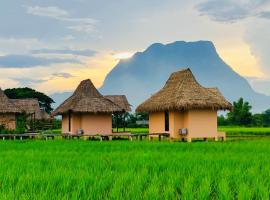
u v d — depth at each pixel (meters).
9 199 8.03
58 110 39.06
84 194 8.65
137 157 15.66
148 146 22.27
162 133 33.03
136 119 69.00
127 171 11.44
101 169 12.34
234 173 11.08
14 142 26.61
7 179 10.23
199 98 31.84
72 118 36.59
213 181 10.23
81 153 17.75
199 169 11.93
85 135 32.81
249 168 12.02
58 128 61.34
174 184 9.66
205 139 33.22
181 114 32.84
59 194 8.42
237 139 34.44
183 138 32.41
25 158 15.52
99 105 35.91
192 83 33.09
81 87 39.88
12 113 40.50
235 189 9.20
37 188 9.35
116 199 8.23
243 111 80.19
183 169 12.16
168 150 19.59
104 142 26.03
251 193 8.65
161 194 8.81
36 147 21.83
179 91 32.34
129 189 9.05
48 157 15.93
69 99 39.56
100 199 8.47
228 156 15.91
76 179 10.12
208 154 16.73
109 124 36.66
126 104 40.91
